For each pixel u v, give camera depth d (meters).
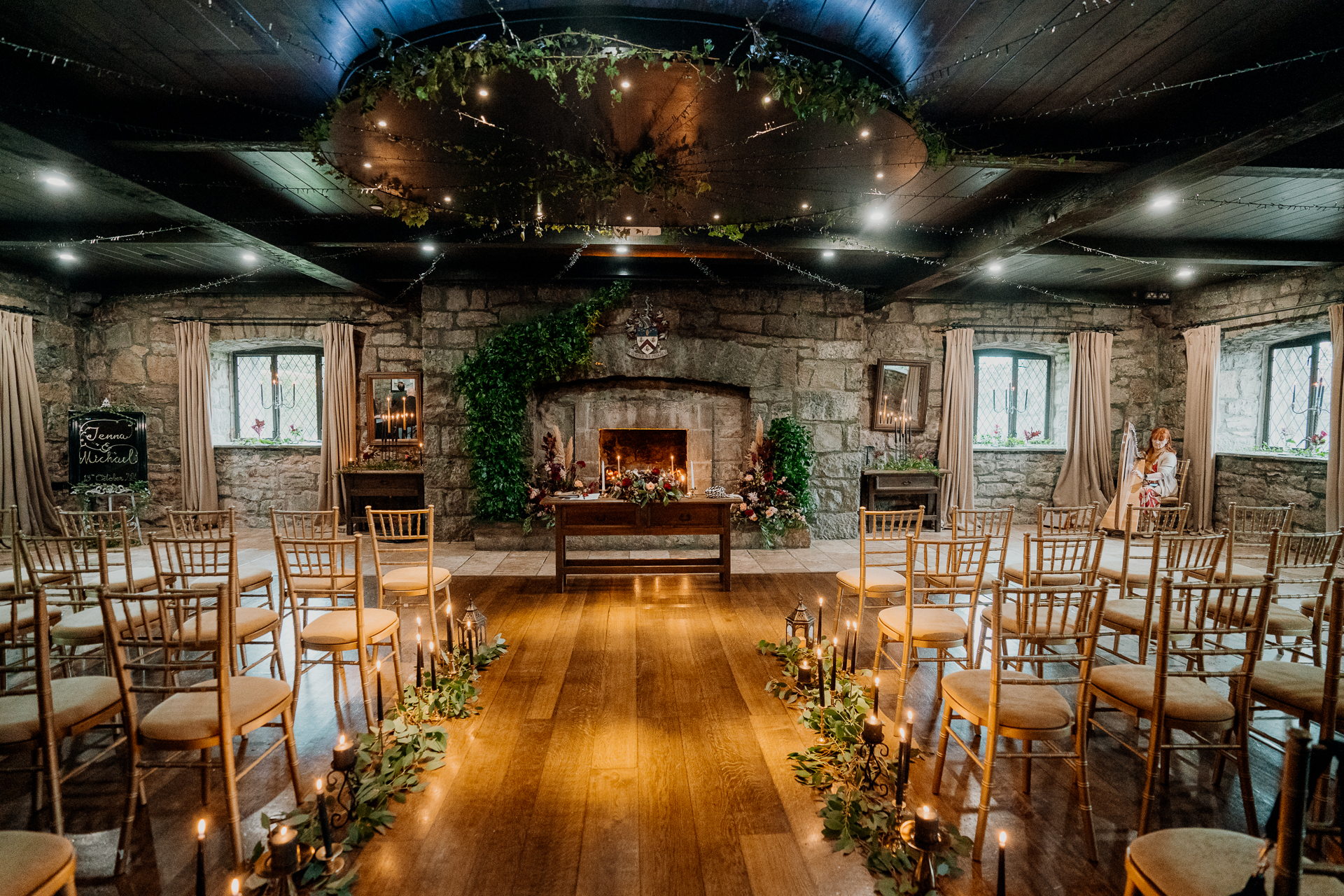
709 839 2.38
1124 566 3.80
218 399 8.95
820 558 7.05
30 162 3.73
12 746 2.13
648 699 3.52
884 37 2.99
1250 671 2.37
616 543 7.56
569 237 5.95
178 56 3.14
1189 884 1.55
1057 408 9.67
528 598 5.47
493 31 2.83
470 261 7.52
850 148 3.39
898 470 8.61
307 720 3.32
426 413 7.76
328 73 3.29
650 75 2.67
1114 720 3.37
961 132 3.85
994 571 5.06
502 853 2.29
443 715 3.30
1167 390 9.11
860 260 7.38
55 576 3.84
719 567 5.65
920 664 4.05
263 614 3.54
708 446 8.04
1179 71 3.26
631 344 7.74
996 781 2.77
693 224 4.79
